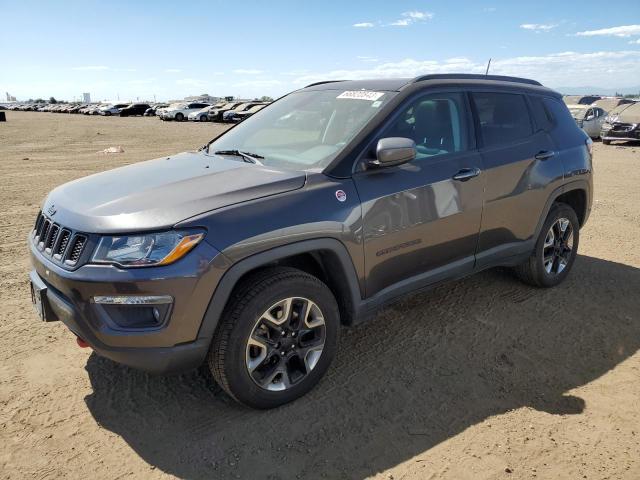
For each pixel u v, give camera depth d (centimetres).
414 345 376
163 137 2383
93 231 263
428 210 349
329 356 315
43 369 341
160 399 311
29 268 530
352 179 317
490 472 254
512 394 318
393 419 293
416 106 360
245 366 282
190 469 255
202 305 263
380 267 332
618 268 540
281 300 287
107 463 259
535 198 432
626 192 966
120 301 255
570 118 492
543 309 436
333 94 395
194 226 260
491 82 422
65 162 1374
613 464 259
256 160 349
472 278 503
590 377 338
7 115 5881
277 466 257
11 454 263
